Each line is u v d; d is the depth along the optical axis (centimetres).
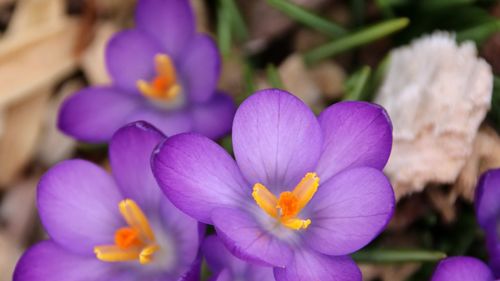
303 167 28
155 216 30
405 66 34
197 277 28
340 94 36
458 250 33
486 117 33
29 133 37
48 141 37
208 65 33
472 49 33
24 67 37
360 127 28
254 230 28
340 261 28
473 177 32
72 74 37
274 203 28
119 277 30
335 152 28
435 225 33
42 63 37
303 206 28
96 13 37
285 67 36
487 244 30
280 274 27
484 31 34
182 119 33
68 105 33
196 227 28
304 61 35
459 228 33
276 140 28
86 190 30
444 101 32
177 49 34
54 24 37
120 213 30
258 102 28
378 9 36
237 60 36
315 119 28
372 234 27
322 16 35
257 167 28
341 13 36
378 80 34
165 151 27
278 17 37
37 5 37
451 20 35
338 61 36
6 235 36
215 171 28
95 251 29
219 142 34
